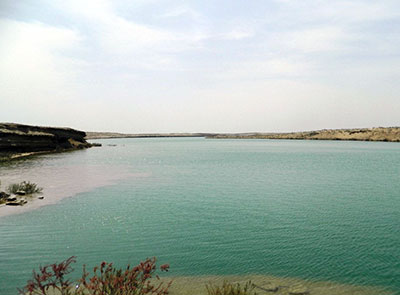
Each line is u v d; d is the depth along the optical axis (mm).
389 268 8891
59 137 82062
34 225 13688
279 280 8141
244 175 31797
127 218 14906
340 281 8055
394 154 63938
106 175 32312
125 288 6156
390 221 14156
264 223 13922
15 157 53688
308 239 11688
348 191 22156
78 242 11375
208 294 7277
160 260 9656
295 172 34062
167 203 18344
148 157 61500
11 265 9164
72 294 6941
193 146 130000
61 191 22719
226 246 10938
